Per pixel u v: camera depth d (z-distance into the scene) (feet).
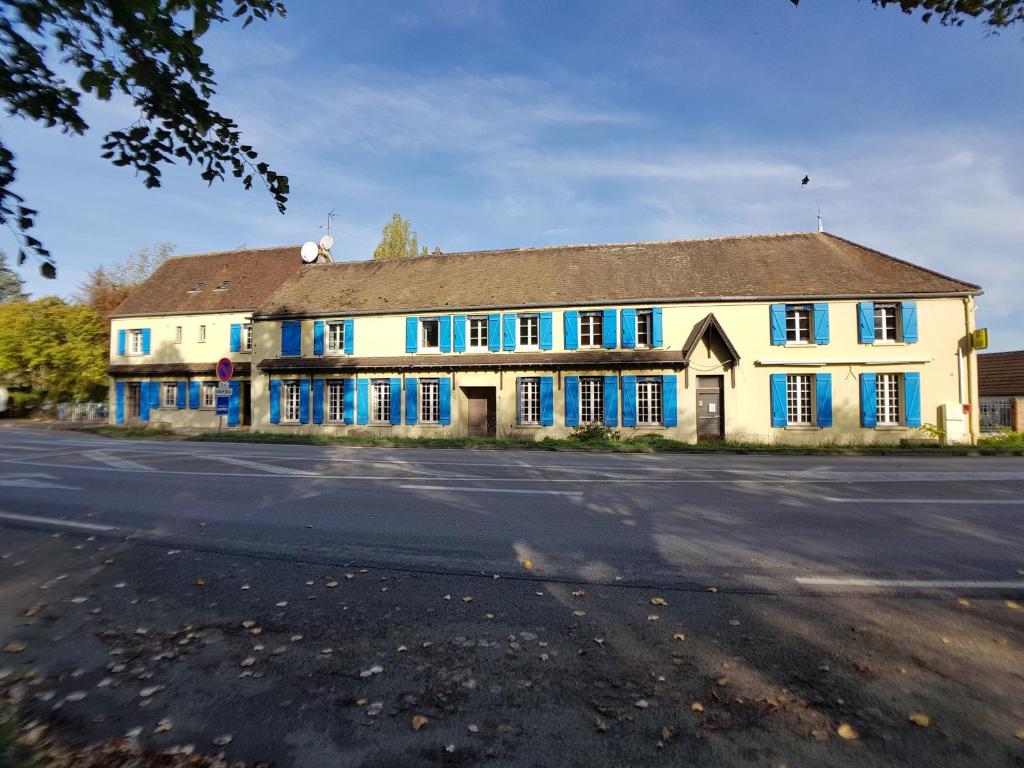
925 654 11.40
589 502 26.61
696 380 66.18
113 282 133.49
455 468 39.55
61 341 96.78
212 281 99.30
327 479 33.86
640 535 20.59
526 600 14.57
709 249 75.25
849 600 14.30
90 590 15.57
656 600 14.40
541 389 68.69
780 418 64.23
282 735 9.07
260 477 34.65
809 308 65.21
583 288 71.41
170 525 22.48
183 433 75.05
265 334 79.15
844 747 8.52
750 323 65.57
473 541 19.94
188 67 11.50
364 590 15.39
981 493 28.86
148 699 10.14
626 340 67.72
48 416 103.40
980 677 10.48
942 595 14.58
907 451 55.67
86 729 9.24
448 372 71.67
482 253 83.92
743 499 27.30
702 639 12.21
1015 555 17.93
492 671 10.99
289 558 18.22
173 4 10.55
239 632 12.86
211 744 8.84
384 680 10.72
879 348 63.41
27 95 10.93
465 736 8.97
